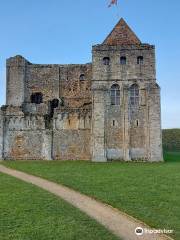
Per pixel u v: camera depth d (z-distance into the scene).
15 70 66.56
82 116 60.31
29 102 66.75
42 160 59.56
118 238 19.19
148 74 59.47
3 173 42.56
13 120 61.00
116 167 48.19
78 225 21.27
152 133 58.31
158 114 58.53
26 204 26.02
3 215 23.23
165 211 24.22
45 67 67.69
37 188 32.25
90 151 59.59
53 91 67.25
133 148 58.56
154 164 52.81
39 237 19.34
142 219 22.50
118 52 60.12
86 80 67.19
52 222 21.80
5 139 60.62
